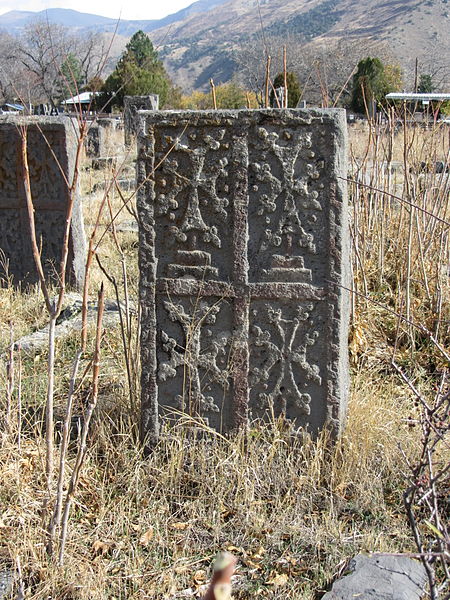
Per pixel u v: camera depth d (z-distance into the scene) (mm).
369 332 5250
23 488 3309
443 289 5527
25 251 7352
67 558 2977
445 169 6066
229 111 3541
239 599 2895
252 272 3656
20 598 2678
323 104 5270
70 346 5312
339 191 3492
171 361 3809
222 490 3457
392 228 6457
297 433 3730
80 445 3035
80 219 7297
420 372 4883
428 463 2543
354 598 2752
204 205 3643
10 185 7270
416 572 2900
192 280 3713
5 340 5574
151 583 2938
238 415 3787
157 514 3350
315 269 3592
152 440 3844
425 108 7238
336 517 3324
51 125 6980
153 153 3639
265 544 3193
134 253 8453
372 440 3746
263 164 3559
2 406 4207
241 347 3723
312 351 3672
